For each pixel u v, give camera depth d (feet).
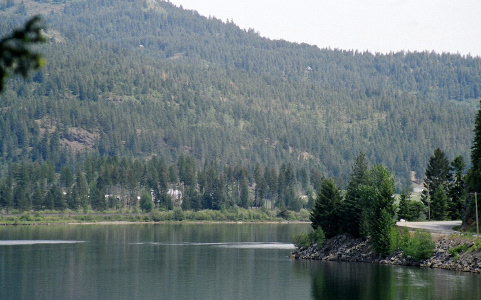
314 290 464.24
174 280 531.50
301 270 564.71
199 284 509.35
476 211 515.50
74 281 528.22
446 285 449.06
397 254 571.69
